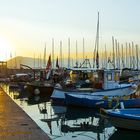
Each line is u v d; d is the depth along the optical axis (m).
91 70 35.84
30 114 25.78
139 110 18.20
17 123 16.77
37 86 41.25
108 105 26.09
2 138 12.93
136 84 35.25
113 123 17.36
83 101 27.16
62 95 31.72
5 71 106.50
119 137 16.98
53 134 17.72
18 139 12.77
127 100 26.09
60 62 82.00
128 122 16.80
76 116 24.59
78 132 18.36
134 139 16.47
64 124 20.98
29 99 38.75
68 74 45.38
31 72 90.56
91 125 20.62
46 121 22.27
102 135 17.44
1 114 20.31
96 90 30.23
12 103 27.62
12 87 58.28
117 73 32.22
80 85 35.31
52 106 31.33
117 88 30.83
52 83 43.28
